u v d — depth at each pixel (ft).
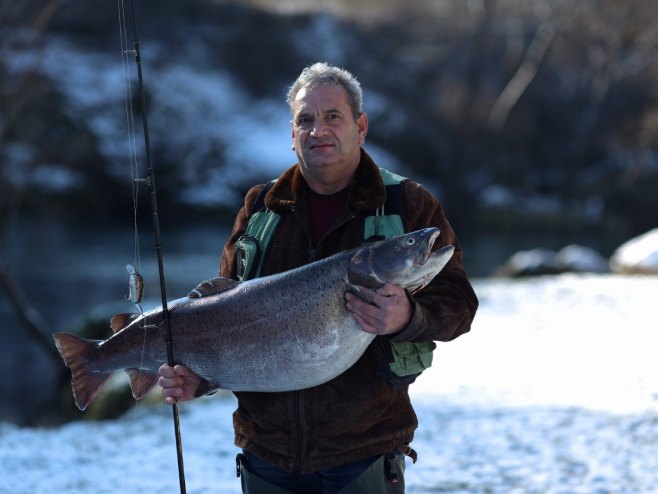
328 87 12.95
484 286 73.00
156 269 102.53
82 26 169.07
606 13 182.39
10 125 75.10
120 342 13.46
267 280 12.69
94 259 110.01
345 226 13.10
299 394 12.89
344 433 12.81
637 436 28.96
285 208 13.51
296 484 13.11
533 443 28.58
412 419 13.21
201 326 12.93
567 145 187.32
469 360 42.98
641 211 178.29
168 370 12.94
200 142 167.12
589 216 174.60
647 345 45.09
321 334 12.26
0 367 61.82
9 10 69.72
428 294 12.69
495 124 182.60
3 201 77.77
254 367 12.64
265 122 180.75
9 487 25.59
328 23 202.39
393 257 11.85
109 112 158.92
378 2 210.79
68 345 13.64
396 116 181.98
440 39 194.80
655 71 181.16
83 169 152.97
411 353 12.65
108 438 31.58
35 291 88.99
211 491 24.63
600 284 72.08
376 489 12.85
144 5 185.98
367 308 11.89
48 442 31.22
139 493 24.75
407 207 13.03
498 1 196.54
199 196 163.73
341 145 12.91
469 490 24.04
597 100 185.16
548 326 52.24
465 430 30.55
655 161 182.60
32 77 72.28
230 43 189.98
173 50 180.65
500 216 171.83
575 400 34.22
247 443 13.30
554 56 188.96
